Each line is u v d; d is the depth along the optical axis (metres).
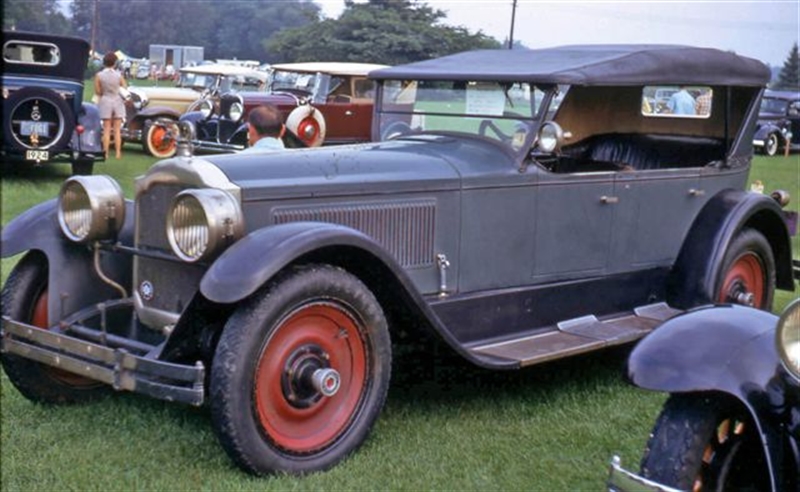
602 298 4.98
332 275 3.68
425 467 3.76
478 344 4.48
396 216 4.21
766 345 2.92
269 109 5.00
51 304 4.25
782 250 5.70
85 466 3.67
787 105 22.80
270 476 3.58
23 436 3.98
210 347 3.84
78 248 4.32
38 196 10.83
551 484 3.65
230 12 74.69
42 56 11.74
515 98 4.64
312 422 3.72
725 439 2.96
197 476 3.59
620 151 5.91
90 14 66.94
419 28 33.28
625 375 2.92
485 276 4.52
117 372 3.61
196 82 19.14
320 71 14.80
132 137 16.11
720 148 5.65
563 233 4.77
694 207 5.34
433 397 4.61
